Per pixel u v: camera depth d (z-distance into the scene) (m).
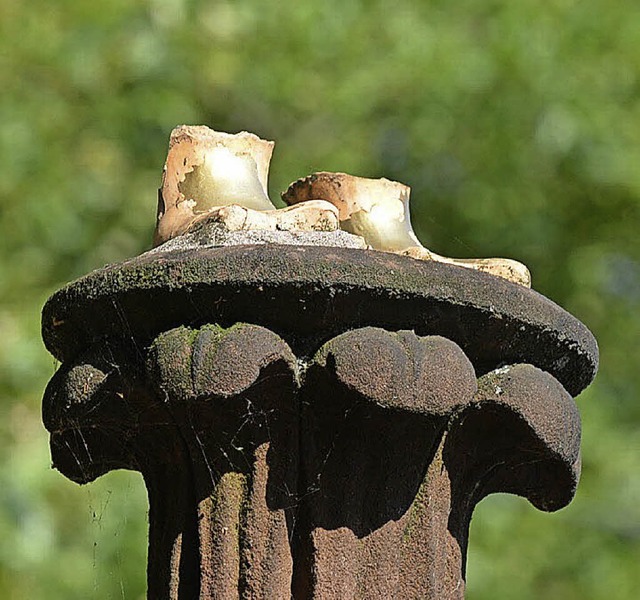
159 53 12.95
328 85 13.67
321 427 4.87
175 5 13.09
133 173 13.01
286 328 4.83
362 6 13.77
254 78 13.50
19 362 11.55
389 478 4.88
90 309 4.98
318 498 4.85
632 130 13.55
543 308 4.98
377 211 5.58
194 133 5.47
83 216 12.75
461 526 5.15
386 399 4.68
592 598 12.66
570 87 13.41
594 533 12.80
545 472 5.34
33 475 10.94
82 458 5.44
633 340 14.23
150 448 5.18
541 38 13.45
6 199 12.39
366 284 4.70
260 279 4.69
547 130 13.30
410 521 4.93
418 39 13.59
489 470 5.21
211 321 4.82
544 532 12.46
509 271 5.29
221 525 4.85
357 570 4.83
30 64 12.74
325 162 13.95
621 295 14.33
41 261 12.49
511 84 13.46
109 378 4.98
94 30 12.85
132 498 11.45
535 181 13.94
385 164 14.47
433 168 14.37
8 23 12.71
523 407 4.94
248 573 4.80
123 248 13.04
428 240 14.36
